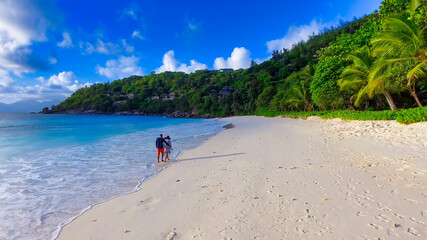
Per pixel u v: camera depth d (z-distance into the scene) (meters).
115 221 4.43
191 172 7.84
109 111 132.75
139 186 6.72
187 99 113.31
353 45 19.92
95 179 7.53
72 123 43.75
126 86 165.00
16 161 10.36
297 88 40.38
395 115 13.10
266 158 8.79
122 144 15.59
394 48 13.34
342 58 19.95
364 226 3.34
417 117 10.34
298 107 48.47
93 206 5.31
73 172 8.45
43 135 21.61
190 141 16.58
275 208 4.28
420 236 2.97
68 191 6.41
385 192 4.41
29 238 4.01
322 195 4.64
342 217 3.67
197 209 4.62
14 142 16.72
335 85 22.25
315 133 14.86
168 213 4.58
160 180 7.18
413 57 12.62
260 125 29.00
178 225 4.03
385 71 14.45
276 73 93.44
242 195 5.12
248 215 4.11
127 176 7.86
